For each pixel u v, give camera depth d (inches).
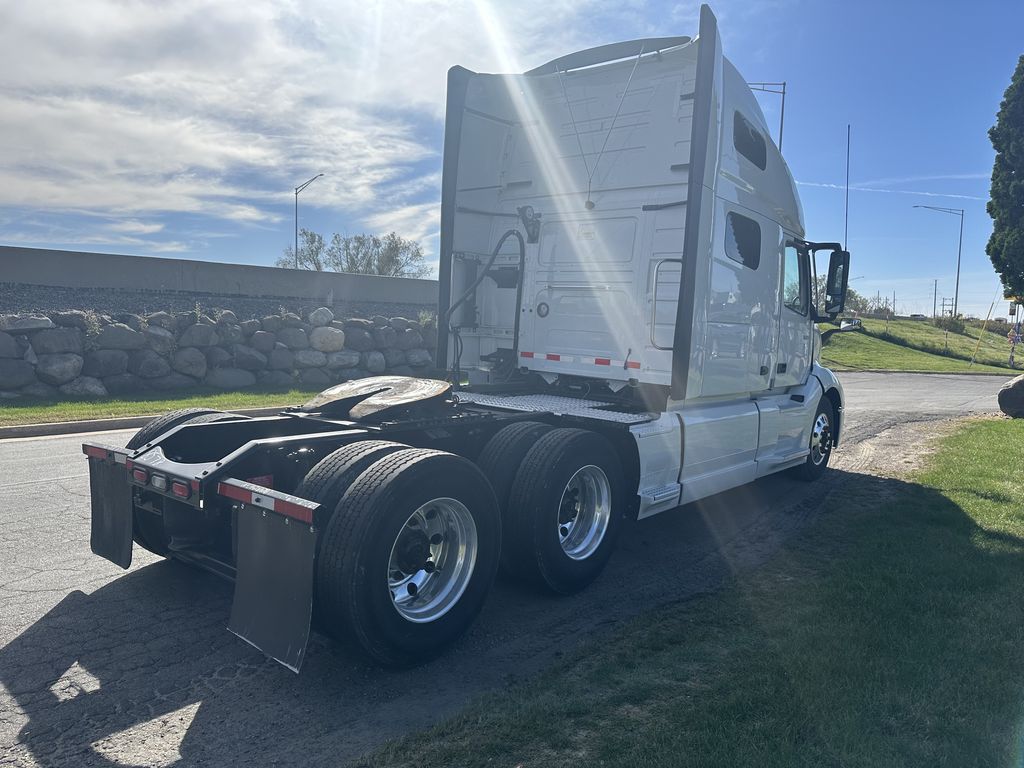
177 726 124.0
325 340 638.5
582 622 170.6
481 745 116.6
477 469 156.1
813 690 129.8
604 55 243.3
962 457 368.2
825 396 332.5
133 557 205.9
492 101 272.2
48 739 119.4
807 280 306.3
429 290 841.5
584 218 252.7
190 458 183.3
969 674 136.4
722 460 245.1
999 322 2253.9
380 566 135.3
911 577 189.3
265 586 136.4
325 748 118.0
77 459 337.1
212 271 680.4
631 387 242.5
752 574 202.1
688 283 207.8
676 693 132.3
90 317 543.8
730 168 231.8
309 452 165.3
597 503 195.5
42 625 161.8
